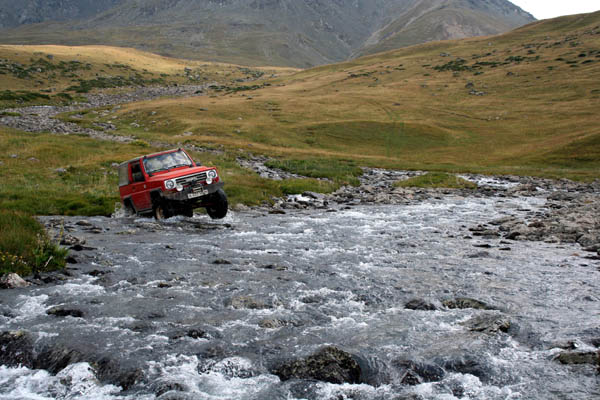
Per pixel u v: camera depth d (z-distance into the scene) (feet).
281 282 25.32
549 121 290.35
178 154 54.49
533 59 522.06
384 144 250.78
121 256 32.22
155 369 14.82
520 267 29.30
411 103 376.89
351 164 172.55
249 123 283.59
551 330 17.72
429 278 26.37
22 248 29.07
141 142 175.52
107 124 294.05
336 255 33.19
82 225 47.80
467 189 101.40
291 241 39.24
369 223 51.55
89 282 25.45
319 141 250.16
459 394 13.11
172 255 32.73
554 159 189.78
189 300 22.04
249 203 69.15
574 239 40.06
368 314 20.17
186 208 51.49
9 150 122.52
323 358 14.84
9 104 395.55
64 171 97.96
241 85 638.53
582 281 25.55
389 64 646.74
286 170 138.21
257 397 13.11
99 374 14.78
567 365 14.46
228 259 31.42
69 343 16.76
